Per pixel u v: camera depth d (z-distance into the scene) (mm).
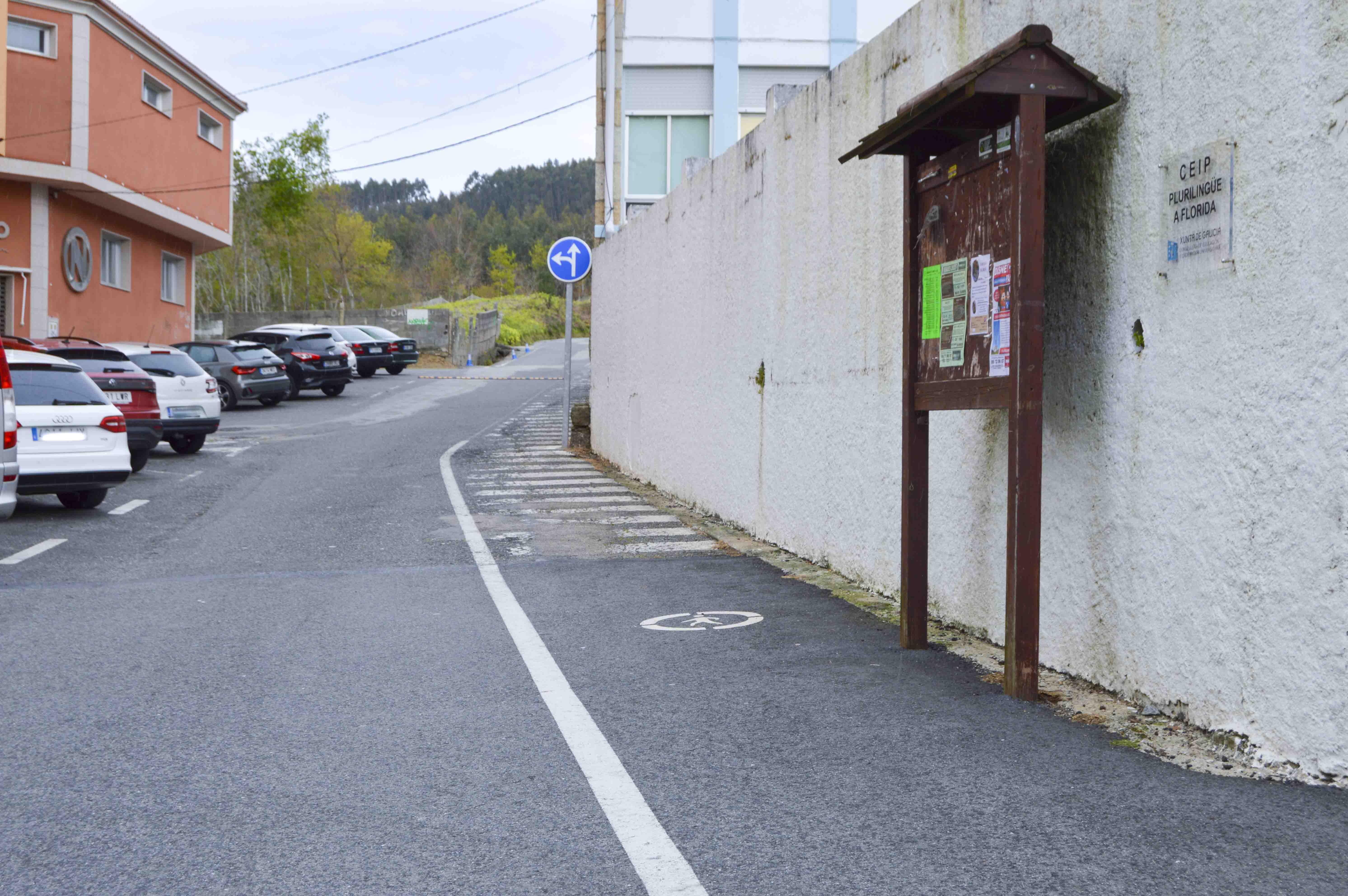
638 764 4031
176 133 33000
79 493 11812
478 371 45250
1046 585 5309
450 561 8758
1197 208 4195
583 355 63500
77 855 3264
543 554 9055
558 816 3537
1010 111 4730
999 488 5812
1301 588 3693
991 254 4785
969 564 6148
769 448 9445
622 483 14352
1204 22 4152
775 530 9320
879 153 5555
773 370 9312
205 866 3180
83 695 4988
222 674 5359
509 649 5852
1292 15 3703
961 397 5090
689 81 25672
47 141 27281
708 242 11266
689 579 7910
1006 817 3461
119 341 32000
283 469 15797
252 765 4047
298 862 3205
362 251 89875
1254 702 3918
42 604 7121
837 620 6504
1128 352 4648
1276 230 3789
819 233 8227
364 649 5863
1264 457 3852
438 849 3285
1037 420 4602
